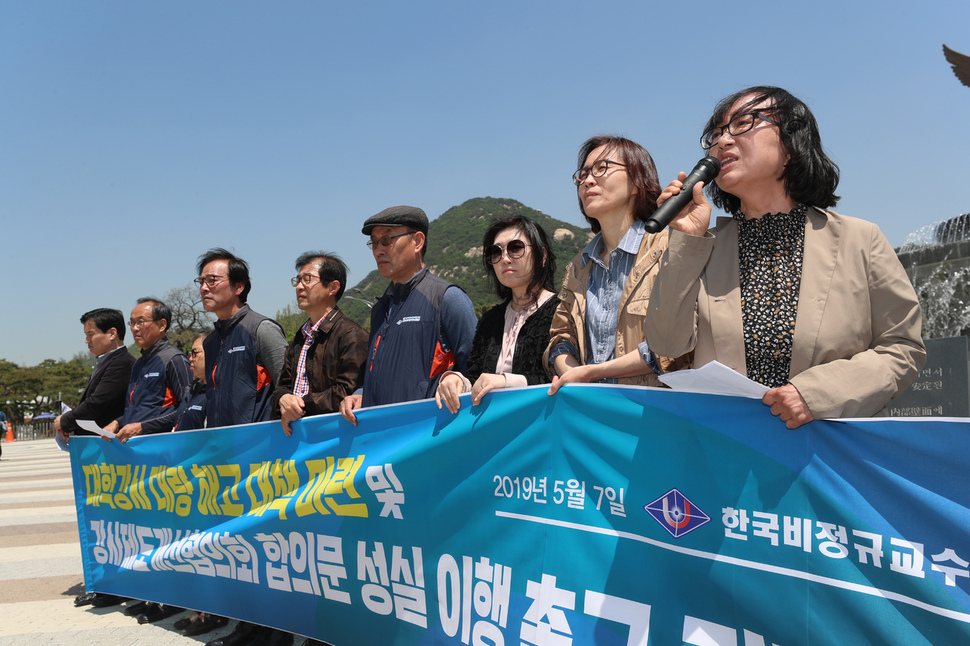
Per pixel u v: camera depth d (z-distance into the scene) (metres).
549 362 2.65
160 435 3.78
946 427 1.45
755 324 1.88
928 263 4.38
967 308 4.13
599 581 1.99
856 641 1.51
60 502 9.34
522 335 2.91
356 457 2.82
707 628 1.75
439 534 2.47
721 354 1.91
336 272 3.77
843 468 1.58
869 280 1.76
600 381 2.38
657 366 2.12
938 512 1.44
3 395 68.38
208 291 3.99
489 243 3.12
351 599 2.78
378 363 3.22
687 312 1.92
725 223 2.09
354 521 2.79
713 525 1.77
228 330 3.98
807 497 1.62
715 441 1.79
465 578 2.37
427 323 3.15
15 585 4.90
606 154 2.48
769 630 1.64
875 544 1.51
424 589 2.50
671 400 1.89
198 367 4.67
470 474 2.40
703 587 1.77
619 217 2.50
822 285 1.79
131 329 4.64
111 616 3.98
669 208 1.85
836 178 1.97
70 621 3.90
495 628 2.24
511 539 2.24
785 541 1.64
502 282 3.07
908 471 1.49
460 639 2.36
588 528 2.04
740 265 1.98
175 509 3.66
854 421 1.57
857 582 1.52
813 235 1.87
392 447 2.69
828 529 1.58
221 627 3.70
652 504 1.90
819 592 1.57
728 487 1.75
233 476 3.37
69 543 6.48
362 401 3.27
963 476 1.42
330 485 2.90
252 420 3.86
